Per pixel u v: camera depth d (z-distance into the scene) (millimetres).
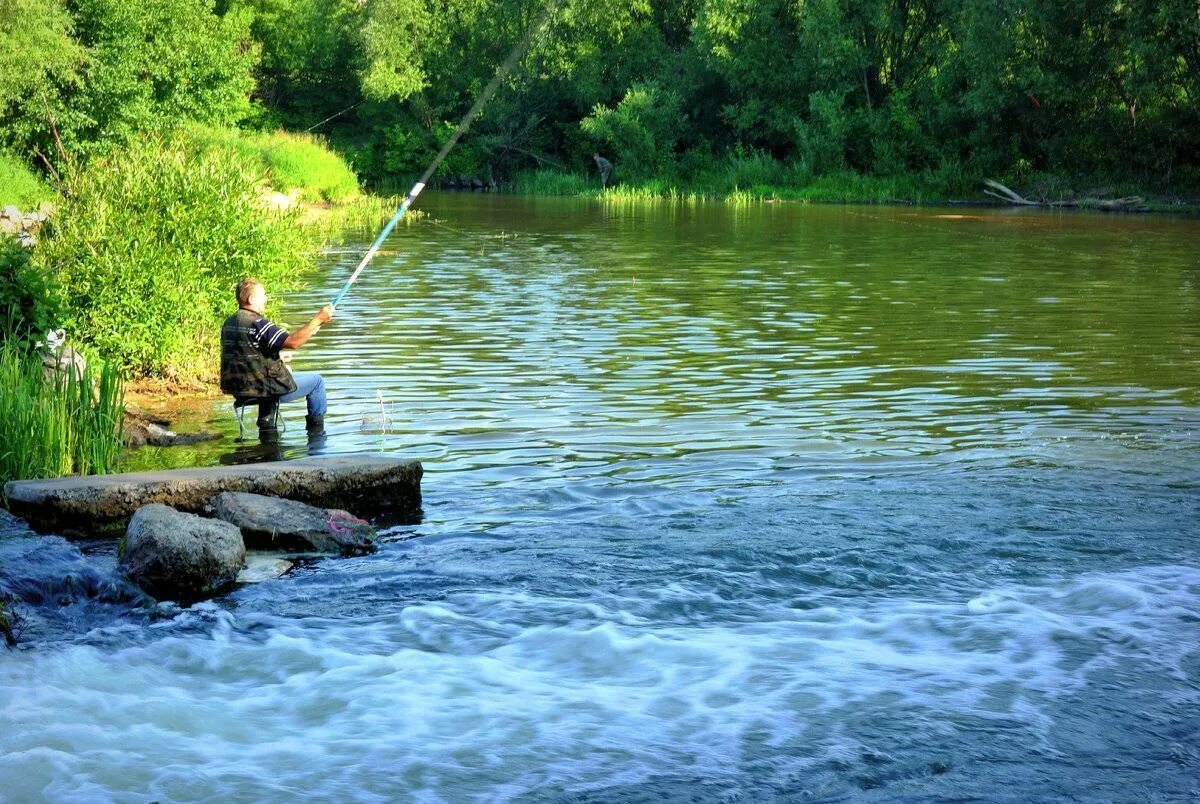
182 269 11344
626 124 52906
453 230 29438
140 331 10930
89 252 11109
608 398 10352
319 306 15758
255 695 4922
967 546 6543
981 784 4199
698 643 5340
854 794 4145
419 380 11109
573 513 7227
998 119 45188
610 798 4117
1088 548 6516
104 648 5387
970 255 23469
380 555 6590
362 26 58000
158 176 12086
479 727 4621
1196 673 5031
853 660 5172
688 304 16297
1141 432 9102
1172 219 34406
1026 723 4617
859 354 12477
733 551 6480
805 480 7844
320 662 5223
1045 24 42938
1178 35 40500
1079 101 43562
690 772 4285
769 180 49375
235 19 37969
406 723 4660
